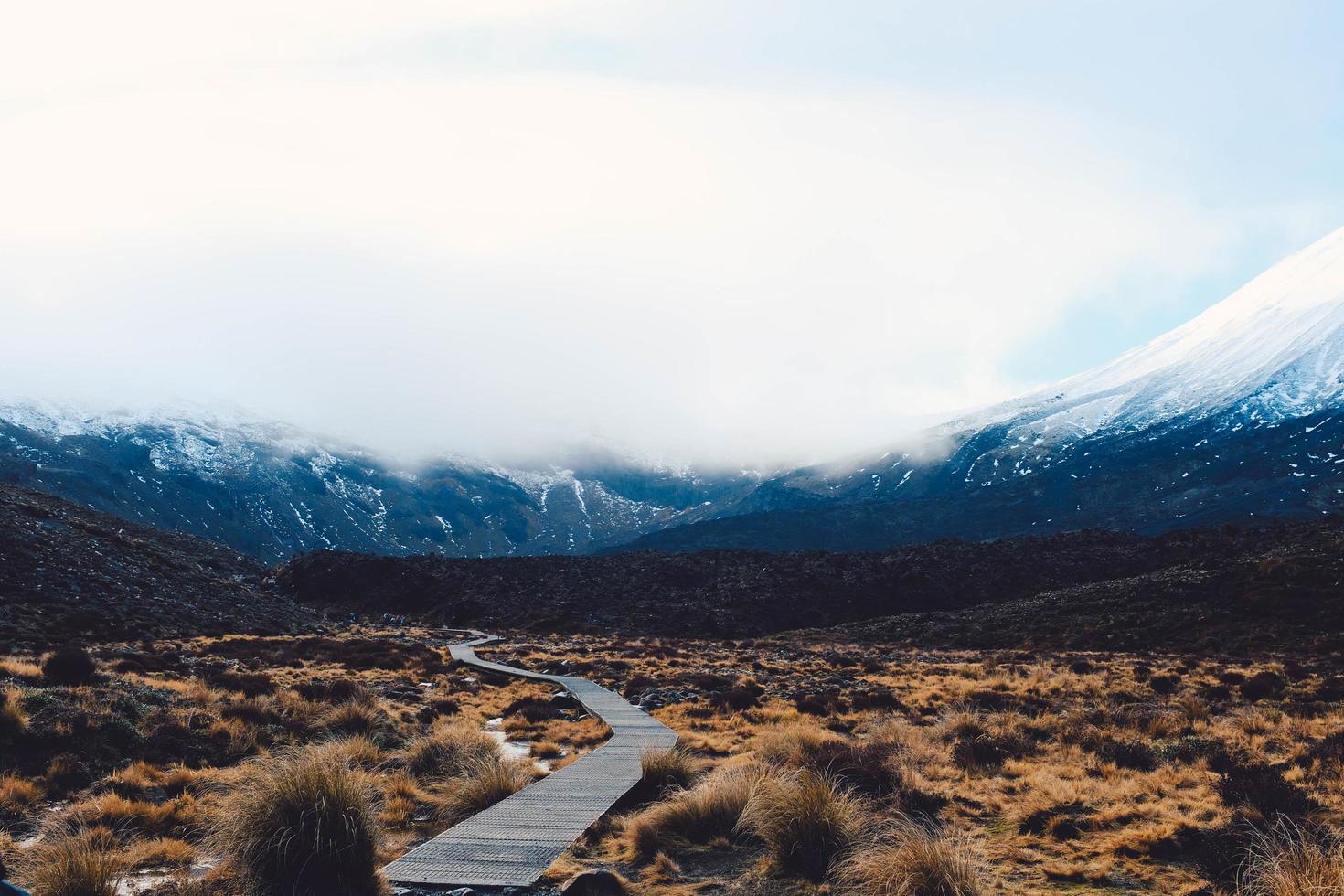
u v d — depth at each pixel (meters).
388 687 33.72
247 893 10.47
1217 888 10.98
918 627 81.50
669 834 13.59
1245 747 19.23
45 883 10.09
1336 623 56.91
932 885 10.26
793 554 126.19
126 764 17.69
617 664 46.75
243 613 70.62
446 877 11.29
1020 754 19.23
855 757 17.08
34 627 44.66
